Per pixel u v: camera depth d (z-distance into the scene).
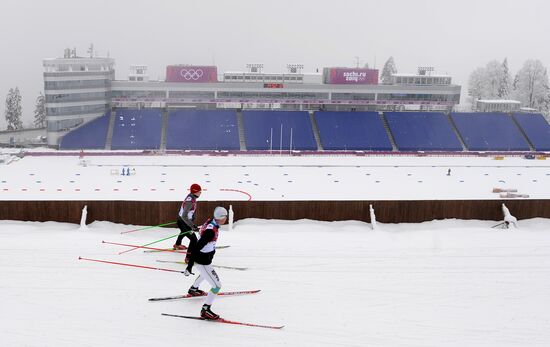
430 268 12.16
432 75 90.12
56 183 48.16
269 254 12.98
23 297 9.80
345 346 8.35
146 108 84.44
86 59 77.50
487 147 78.06
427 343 8.52
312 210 17.22
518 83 116.06
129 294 10.09
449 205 17.56
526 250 13.77
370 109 90.31
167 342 8.31
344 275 11.56
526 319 9.54
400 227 17.06
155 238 14.59
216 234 8.88
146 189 45.75
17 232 15.02
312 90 86.00
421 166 63.91
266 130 78.75
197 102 84.62
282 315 9.42
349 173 57.25
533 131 83.12
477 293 10.70
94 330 8.61
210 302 9.02
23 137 86.25
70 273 11.10
